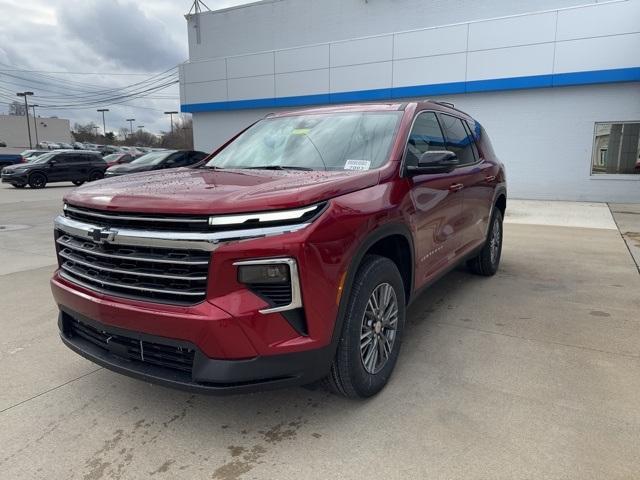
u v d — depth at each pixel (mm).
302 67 18234
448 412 2881
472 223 4801
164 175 3277
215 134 21234
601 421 2760
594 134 14094
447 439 2617
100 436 2713
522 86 14430
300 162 3539
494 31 14586
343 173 3031
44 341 4051
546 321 4348
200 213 2338
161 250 2439
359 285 2807
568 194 14648
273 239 2357
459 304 4828
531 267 6355
